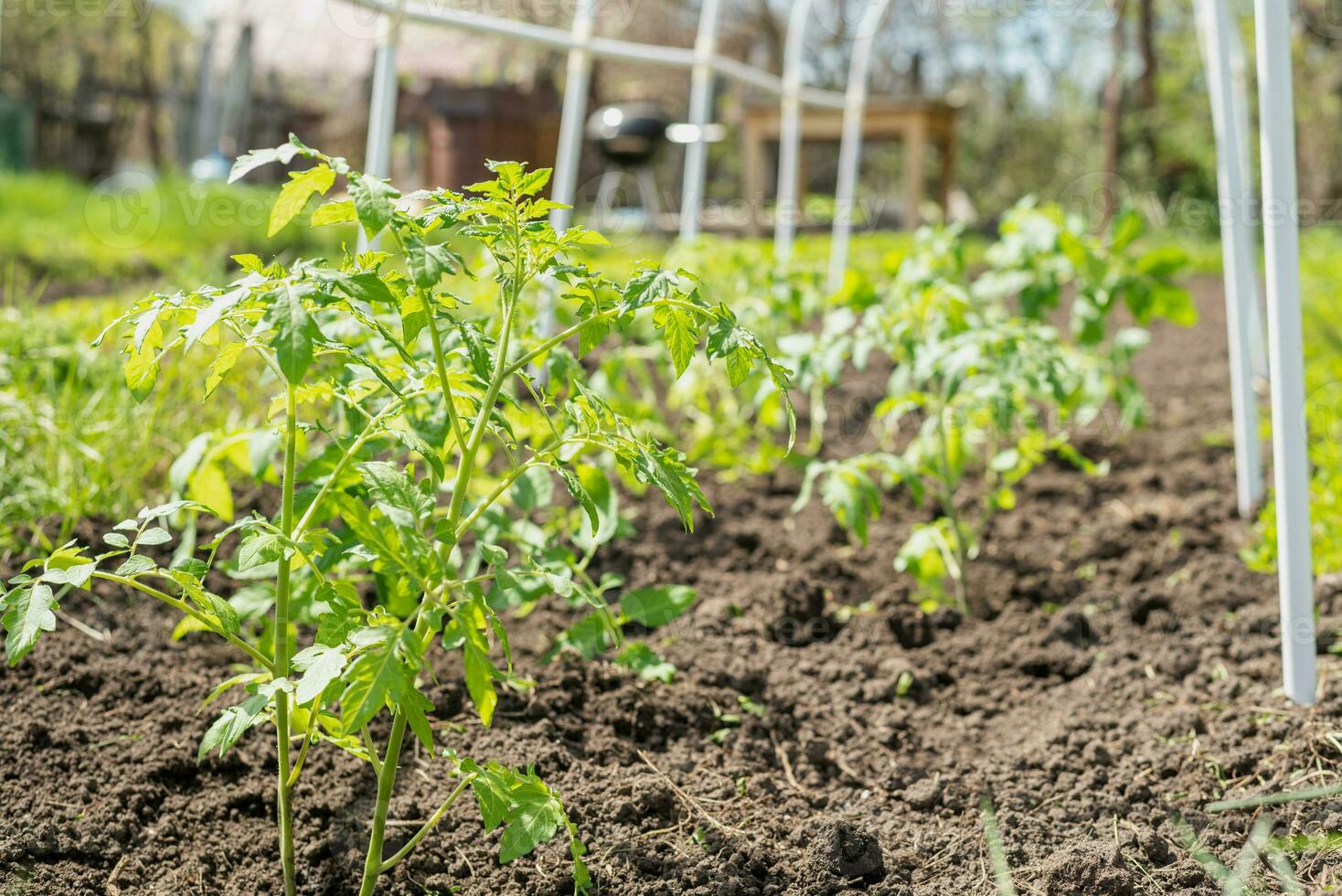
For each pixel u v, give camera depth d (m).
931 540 2.74
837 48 18.73
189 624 2.04
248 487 2.96
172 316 1.47
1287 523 2.29
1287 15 2.22
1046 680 2.56
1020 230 3.62
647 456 1.50
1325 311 6.72
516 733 2.11
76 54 14.90
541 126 8.19
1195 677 2.49
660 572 2.96
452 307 1.57
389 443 1.93
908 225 11.36
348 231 7.38
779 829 1.94
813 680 2.48
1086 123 21.97
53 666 2.17
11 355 3.07
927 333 2.90
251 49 10.08
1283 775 2.08
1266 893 1.75
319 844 1.80
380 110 2.96
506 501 2.37
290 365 1.20
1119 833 1.94
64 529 2.61
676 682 2.38
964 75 22.36
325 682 1.26
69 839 1.74
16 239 7.11
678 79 15.78
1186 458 4.11
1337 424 4.36
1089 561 3.19
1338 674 2.42
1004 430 2.63
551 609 2.65
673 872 1.78
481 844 1.82
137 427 2.97
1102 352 5.18
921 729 2.34
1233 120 3.35
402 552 1.39
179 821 1.83
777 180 17.58
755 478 3.72
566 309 3.01
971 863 1.86
